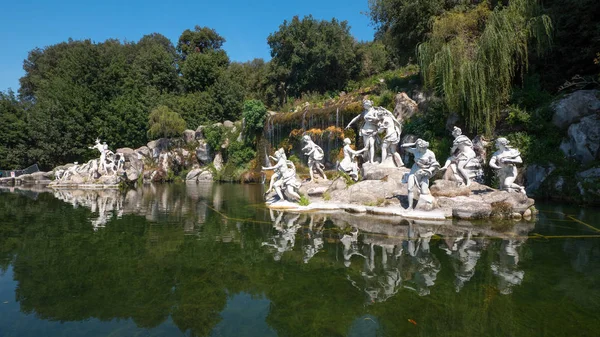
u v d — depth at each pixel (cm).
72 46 5697
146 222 1114
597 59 1545
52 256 705
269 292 509
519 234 883
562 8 1816
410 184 1151
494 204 1105
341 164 1577
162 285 541
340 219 1124
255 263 650
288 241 824
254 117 3703
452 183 1239
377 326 399
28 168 4112
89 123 4312
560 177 1509
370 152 1639
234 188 2759
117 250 752
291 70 4362
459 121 1947
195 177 3897
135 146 4372
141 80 4931
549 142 1639
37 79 5200
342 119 2873
